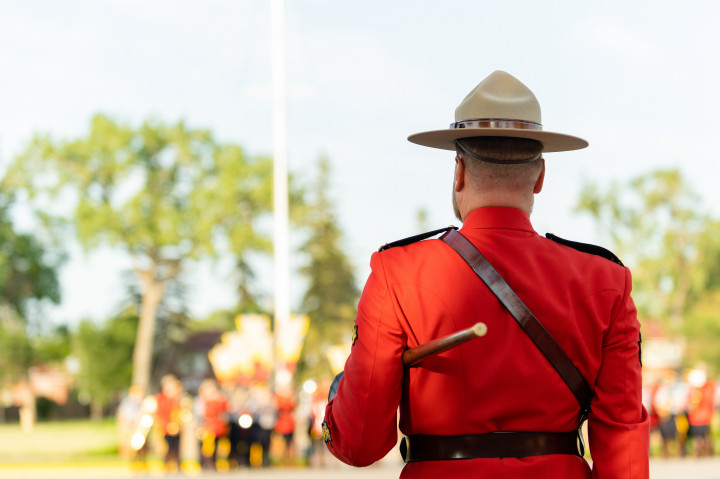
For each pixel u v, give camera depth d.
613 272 2.94
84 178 75.69
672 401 28.42
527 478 2.75
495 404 2.77
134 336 88.88
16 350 77.62
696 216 87.12
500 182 2.95
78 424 85.56
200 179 76.19
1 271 73.25
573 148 3.06
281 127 33.84
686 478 19.56
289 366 32.62
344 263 77.50
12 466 29.44
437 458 2.81
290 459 28.17
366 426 2.80
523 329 2.79
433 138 3.01
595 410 2.86
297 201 78.38
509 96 2.93
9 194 75.62
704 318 82.69
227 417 27.09
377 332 2.83
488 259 2.86
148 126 75.62
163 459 27.78
